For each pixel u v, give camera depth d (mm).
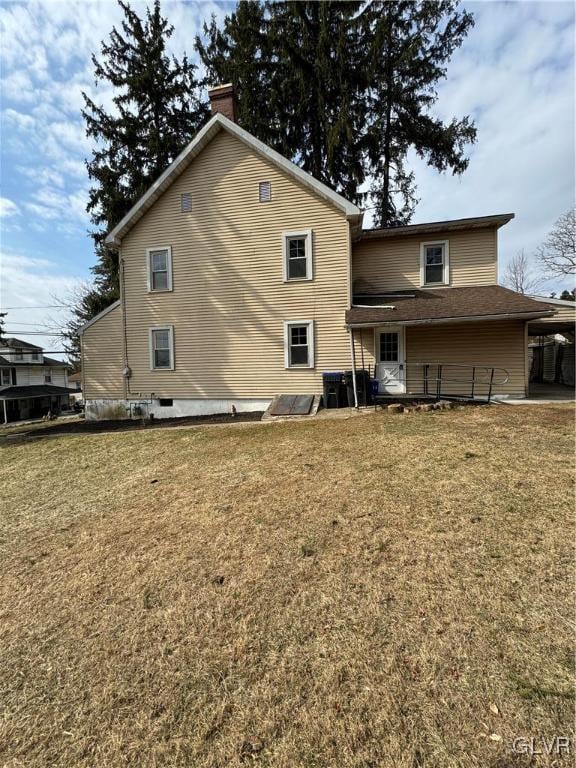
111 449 8125
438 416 7918
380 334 11156
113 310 12852
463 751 1555
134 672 2178
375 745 1619
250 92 15609
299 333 11367
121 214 17281
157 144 16688
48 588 3145
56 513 4828
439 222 11133
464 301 10094
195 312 12055
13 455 8586
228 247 11688
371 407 9711
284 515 3934
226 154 11586
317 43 15016
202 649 2287
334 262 10891
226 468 5793
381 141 16547
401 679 1920
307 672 2033
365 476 4746
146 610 2719
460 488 4152
